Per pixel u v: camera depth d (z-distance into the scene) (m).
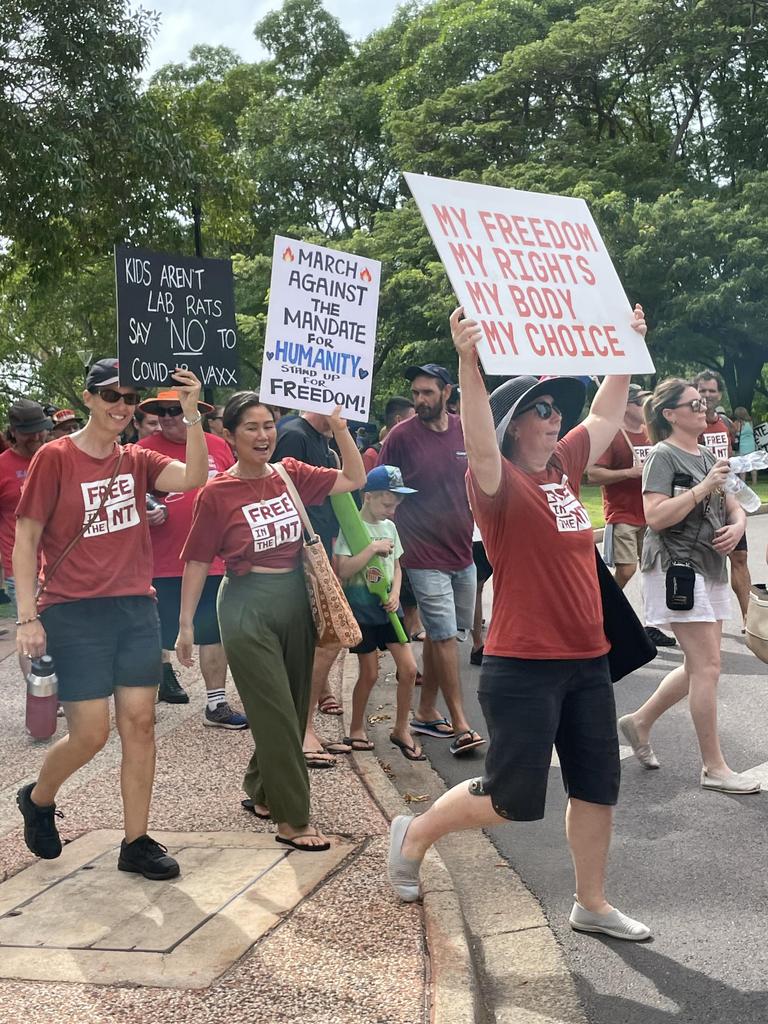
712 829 4.76
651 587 5.30
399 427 6.30
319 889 3.97
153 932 3.67
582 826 3.75
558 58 32.75
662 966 3.57
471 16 35.31
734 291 29.52
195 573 4.79
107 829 4.65
